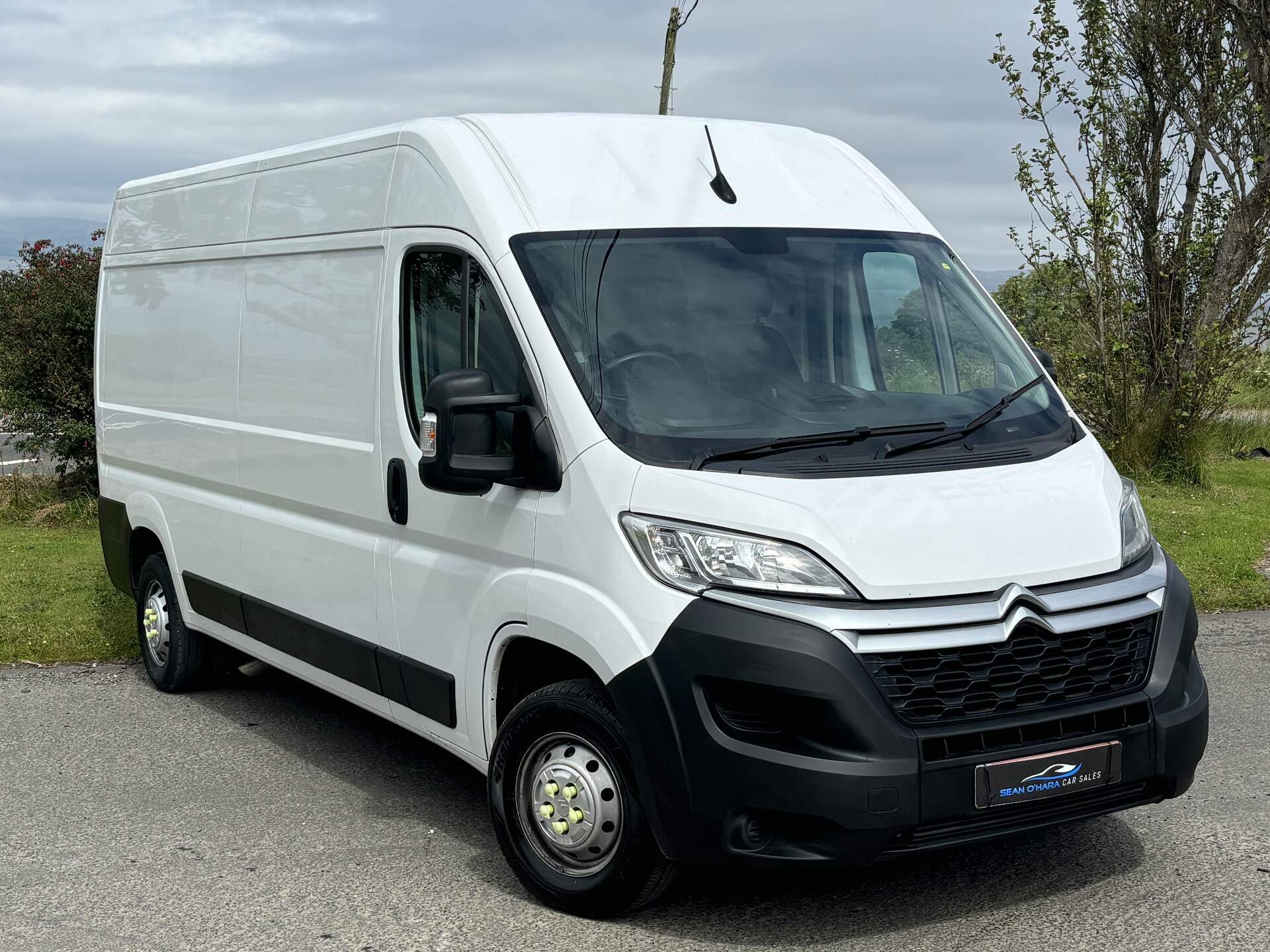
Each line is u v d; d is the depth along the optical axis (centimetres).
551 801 449
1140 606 422
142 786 589
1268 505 1390
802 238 502
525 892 468
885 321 489
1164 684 418
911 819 382
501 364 459
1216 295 1546
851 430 438
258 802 566
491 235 466
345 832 530
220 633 680
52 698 740
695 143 523
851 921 437
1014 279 1611
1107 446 1571
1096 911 440
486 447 435
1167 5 1507
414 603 508
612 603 411
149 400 736
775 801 383
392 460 516
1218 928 426
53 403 1438
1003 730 394
